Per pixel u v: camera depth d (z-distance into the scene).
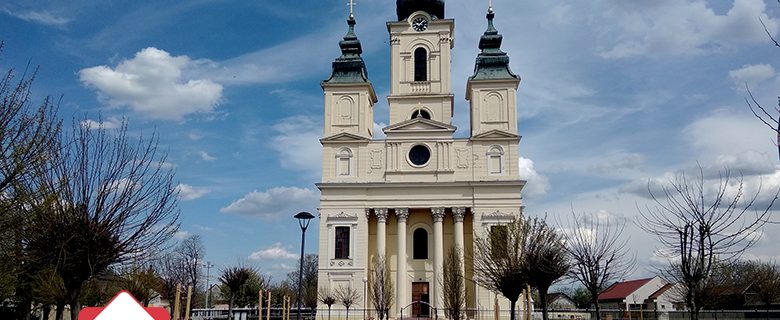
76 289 21.94
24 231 21.27
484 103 73.88
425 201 71.44
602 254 39.00
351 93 75.06
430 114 75.62
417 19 78.00
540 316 76.12
